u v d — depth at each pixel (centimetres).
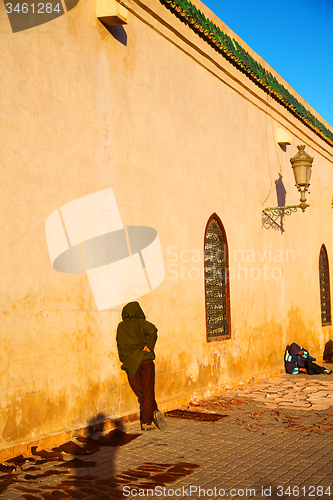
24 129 484
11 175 467
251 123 985
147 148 670
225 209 866
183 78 763
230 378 848
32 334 480
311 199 1315
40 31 510
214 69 847
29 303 479
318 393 809
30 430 471
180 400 698
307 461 452
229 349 851
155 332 571
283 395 791
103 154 590
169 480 398
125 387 603
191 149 773
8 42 471
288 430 566
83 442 506
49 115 516
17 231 471
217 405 708
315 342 1270
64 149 533
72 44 552
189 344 739
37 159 498
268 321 1004
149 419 564
